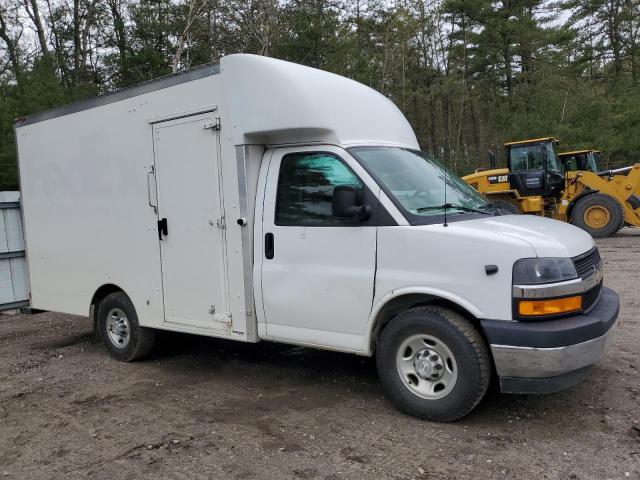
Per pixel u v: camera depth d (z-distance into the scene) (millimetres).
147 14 24594
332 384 5211
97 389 5461
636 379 4879
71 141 6520
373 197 4410
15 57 25016
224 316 5234
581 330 3838
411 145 5473
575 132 28516
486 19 35594
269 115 4754
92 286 6508
